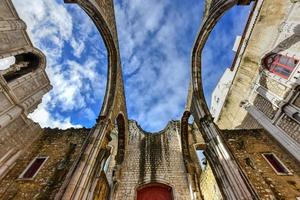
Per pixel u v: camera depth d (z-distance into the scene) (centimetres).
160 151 1386
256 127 1226
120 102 1205
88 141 808
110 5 1066
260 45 1212
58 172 844
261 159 884
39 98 1150
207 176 1067
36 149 999
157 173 1220
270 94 1110
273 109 1091
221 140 822
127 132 1444
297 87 913
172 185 1141
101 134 845
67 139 1067
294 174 803
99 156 799
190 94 1213
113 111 1013
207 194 1059
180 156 1351
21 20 1022
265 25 1159
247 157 888
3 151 870
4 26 903
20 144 962
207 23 1065
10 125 918
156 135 1537
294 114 905
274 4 1076
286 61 1027
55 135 1106
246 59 1347
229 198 666
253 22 1223
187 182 1166
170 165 1280
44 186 783
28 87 1071
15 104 954
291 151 876
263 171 813
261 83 1214
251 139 1031
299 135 895
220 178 746
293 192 714
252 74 1296
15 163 902
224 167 730
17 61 1164
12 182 804
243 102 1360
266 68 1182
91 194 680
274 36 1102
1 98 880
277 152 930
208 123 934
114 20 1115
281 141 948
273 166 849
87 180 679
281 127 1001
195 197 1049
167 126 1619
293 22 975
